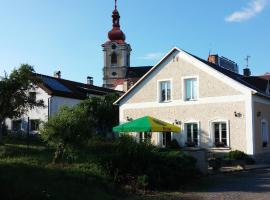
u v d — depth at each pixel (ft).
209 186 57.31
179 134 110.11
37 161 58.49
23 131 131.75
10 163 51.60
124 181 51.55
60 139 57.57
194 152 67.41
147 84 116.67
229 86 103.81
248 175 72.28
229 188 55.42
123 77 336.49
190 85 110.22
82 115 60.03
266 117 109.19
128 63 348.59
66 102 152.97
